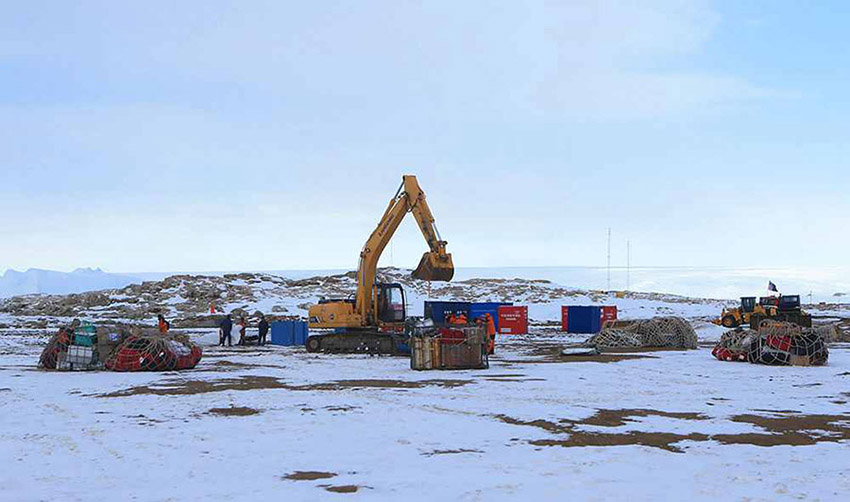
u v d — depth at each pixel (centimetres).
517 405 1638
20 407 1631
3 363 2859
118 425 1400
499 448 1176
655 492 909
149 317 6606
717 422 1418
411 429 1341
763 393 1864
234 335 4344
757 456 1115
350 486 947
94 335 2522
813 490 923
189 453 1150
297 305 7094
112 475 1013
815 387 1989
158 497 902
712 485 944
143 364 2458
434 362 2502
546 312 7675
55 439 1266
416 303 7556
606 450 1157
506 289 9369
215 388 1973
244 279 8706
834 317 6762
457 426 1371
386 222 3372
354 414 1514
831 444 1209
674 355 3159
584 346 3691
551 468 1037
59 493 923
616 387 1981
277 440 1247
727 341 2884
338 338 3428
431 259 3266
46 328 5644
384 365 2714
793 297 5738
